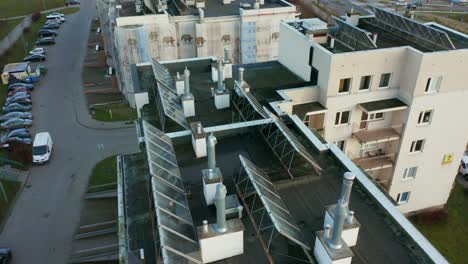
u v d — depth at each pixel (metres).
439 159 31.83
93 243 32.78
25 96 59.72
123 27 51.44
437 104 28.34
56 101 60.81
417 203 34.22
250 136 21.34
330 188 17.50
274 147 19.86
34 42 88.81
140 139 20.81
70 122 54.19
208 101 27.14
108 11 69.38
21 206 37.56
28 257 31.53
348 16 35.59
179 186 16.66
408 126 28.81
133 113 56.06
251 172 15.97
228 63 30.70
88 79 69.12
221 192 12.96
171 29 52.84
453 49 27.39
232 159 19.50
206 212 16.11
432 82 27.36
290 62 32.72
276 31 55.38
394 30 33.69
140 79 30.53
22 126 52.62
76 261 31.02
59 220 35.66
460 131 30.56
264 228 14.67
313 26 29.80
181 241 13.45
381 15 35.19
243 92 25.14
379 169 31.56
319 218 15.77
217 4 60.44
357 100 28.38
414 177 32.28
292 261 13.72
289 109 26.81
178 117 23.09
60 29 98.25
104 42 80.38
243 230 14.02
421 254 13.89
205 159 19.67
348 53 26.31
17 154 44.44
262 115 21.94
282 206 15.57
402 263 13.64
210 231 13.60
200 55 54.62
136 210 16.59
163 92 25.16
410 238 14.44
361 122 29.78
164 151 18.45
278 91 27.81
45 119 55.22
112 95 62.34
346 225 13.86
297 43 30.72
